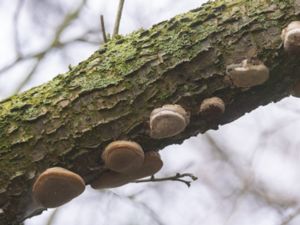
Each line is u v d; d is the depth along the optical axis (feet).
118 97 3.84
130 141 3.84
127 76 3.86
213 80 3.84
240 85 3.81
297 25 3.78
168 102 3.84
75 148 3.81
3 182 3.77
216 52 3.84
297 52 3.79
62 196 3.80
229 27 3.86
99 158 3.84
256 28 3.84
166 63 3.85
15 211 3.83
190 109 3.86
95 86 3.86
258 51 3.83
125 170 3.87
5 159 3.78
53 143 3.81
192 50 3.85
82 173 3.86
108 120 3.82
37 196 3.78
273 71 3.85
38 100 3.88
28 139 3.80
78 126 3.82
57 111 3.84
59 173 3.74
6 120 3.84
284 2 3.87
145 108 3.83
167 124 3.76
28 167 3.78
